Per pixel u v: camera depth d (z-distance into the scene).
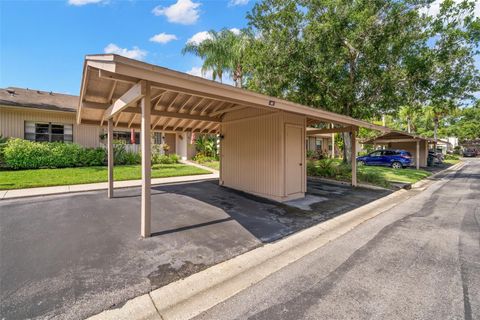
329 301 2.35
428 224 4.86
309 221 4.96
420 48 10.76
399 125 34.06
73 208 5.55
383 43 10.70
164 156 15.80
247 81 15.99
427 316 2.13
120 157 12.98
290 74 12.02
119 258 3.18
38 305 2.22
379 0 10.45
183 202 6.28
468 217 5.36
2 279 2.63
